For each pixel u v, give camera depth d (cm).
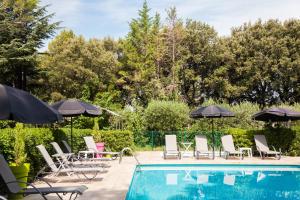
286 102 3825
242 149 1680
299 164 1467
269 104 4106
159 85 3506
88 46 3916
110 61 3997
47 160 1027
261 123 2534
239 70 3919
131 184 1044
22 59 2828
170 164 1514
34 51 3022
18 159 875
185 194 1016
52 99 3525
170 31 3688
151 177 1316
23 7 3075
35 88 3375
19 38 2978
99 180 1083
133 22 4062
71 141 1445
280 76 3859
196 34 3953
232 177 1318
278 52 3809
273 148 1748
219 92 4003
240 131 1858
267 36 3994
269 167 1485
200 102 4147
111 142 1864
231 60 3988
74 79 3744
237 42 4025
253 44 3928
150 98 3581
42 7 3103
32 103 597
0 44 2850
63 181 1064
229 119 2559
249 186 1147
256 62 3847
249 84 3906
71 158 1349
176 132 2370
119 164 1495
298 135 1775
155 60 3828
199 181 1236
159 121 2591
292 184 1180
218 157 1738
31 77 3216
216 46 3997
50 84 3650
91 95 3766
